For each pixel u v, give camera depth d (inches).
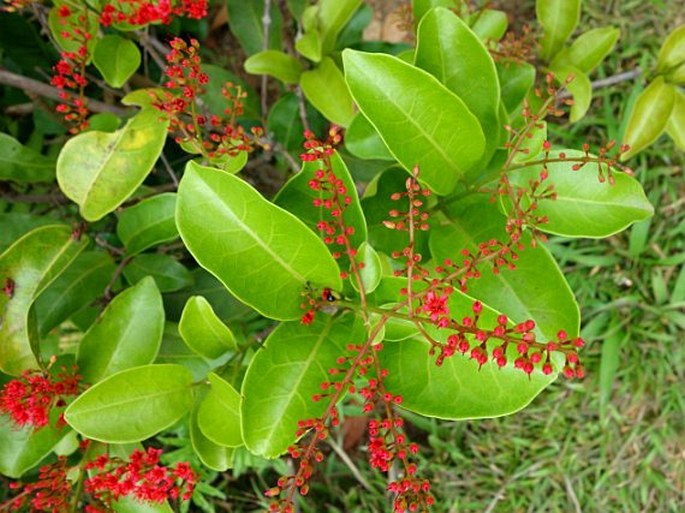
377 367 10.7
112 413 12.0
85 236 13.2
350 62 10.9
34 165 14.9
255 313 18.9
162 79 18.6
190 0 12.8
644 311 21.9
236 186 10.2
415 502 10.3
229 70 22.8
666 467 21.9
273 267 10.9
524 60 14.9
